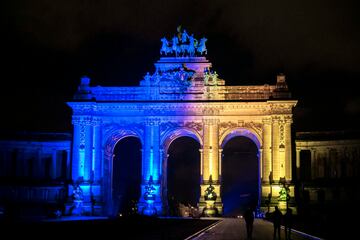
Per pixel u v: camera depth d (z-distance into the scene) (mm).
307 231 61156
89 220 76312
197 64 104312
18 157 112188
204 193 101188
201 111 103250
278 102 100375
